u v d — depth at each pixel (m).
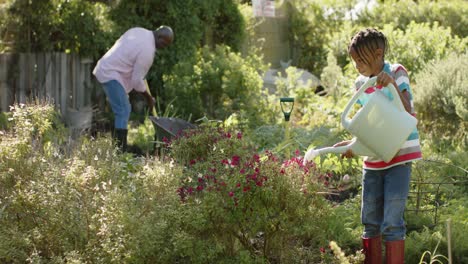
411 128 3.93
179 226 3.88
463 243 4.74
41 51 10.29
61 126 7.14
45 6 10.06
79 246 3.88
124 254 3.66
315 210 4.10
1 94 9.81
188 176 4.31
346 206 5.52
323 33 15.73
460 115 7.75
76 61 10.41
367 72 4.06
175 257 4.00
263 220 3.98
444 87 8.17
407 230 5.18
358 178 6.23
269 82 12.39
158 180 4.05
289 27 15.97
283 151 6.40
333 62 10.55
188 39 11.05
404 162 4.03
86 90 10.59
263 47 14.84
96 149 4.89
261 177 3.92
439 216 5.36
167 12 10.90
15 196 3.98
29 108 4.63
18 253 3.81
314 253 4.36
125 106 8.41
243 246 4.16
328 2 15.62
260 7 16.05
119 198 3.83
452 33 14.21
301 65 15.91
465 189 6.28
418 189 5.41
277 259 4.23
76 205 3.96
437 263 4.68
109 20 10.74
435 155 6.88
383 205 4.25
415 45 10.78
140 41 8.36
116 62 8.32
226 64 9.73
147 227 3.71
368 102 3.96
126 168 5.46
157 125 7.06
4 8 9.98
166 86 9.95
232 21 12.33
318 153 4.22
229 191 3.89
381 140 3.96
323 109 9.20
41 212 3.96
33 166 4.21
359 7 15.45
